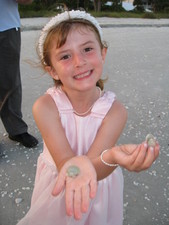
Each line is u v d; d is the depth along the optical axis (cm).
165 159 257
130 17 1858
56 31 127
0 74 241
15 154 264
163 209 206
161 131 305
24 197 217
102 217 153
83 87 129
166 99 389
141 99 386
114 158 107
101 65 133
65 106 142
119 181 155
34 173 242
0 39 229
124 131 302
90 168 97
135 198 215
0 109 262
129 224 194
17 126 270
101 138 137
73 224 146
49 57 136
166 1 2798
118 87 428
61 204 147
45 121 138
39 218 151
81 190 91
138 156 97
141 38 888
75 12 133
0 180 233
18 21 242
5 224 196
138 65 557
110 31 1043
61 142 133
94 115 142
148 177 236
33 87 415
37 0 1595
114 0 2506
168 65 567
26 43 710
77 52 126
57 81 148
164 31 1104
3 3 224
